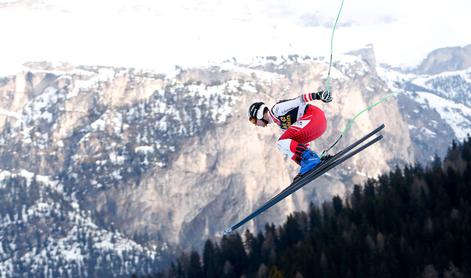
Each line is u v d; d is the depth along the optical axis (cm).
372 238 8388
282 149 1235
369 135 1204
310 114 1244
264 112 1286
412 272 7488
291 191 1178
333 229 9925
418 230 8594
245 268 10588
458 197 9306
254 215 1178
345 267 8056
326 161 1199
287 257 8838
